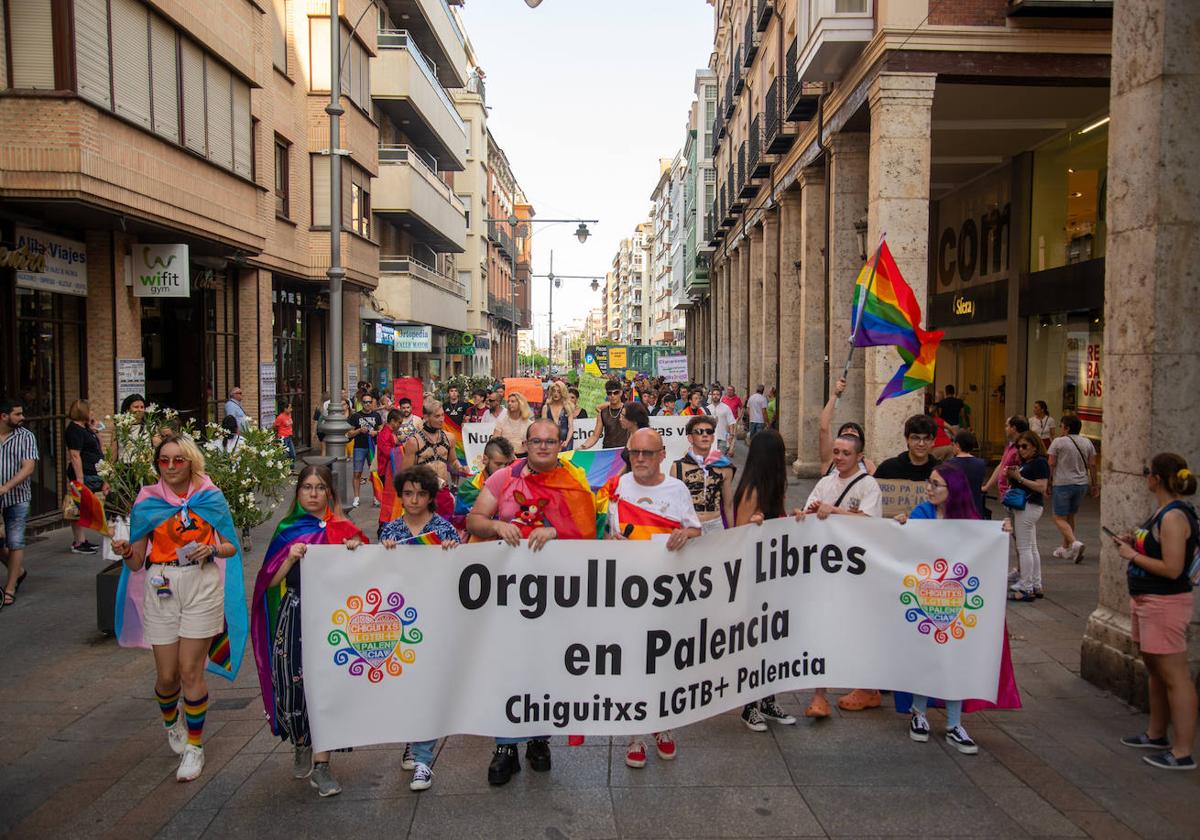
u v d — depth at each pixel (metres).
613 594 4.72
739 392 33.34
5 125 10.22
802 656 5.27
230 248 15.48
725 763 4.95
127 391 13.48
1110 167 6.13
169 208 12.61
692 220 52.59
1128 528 5.94
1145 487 5.82
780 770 4.85
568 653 4.72
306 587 4.49
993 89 13.73
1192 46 5.64
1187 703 4.84
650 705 4.78
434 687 4.59
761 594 5.12
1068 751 5.10
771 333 26.06
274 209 19.56
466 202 53.12
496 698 4.67
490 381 34.50
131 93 11.77
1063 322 16.77
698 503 5.78
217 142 14.54
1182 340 5.70
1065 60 13.00
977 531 5.21
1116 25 6.07
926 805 4.44
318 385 24.83
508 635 4.68
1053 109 14.98
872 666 5.27
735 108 31.67
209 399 17.75
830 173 16.77
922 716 5.28
